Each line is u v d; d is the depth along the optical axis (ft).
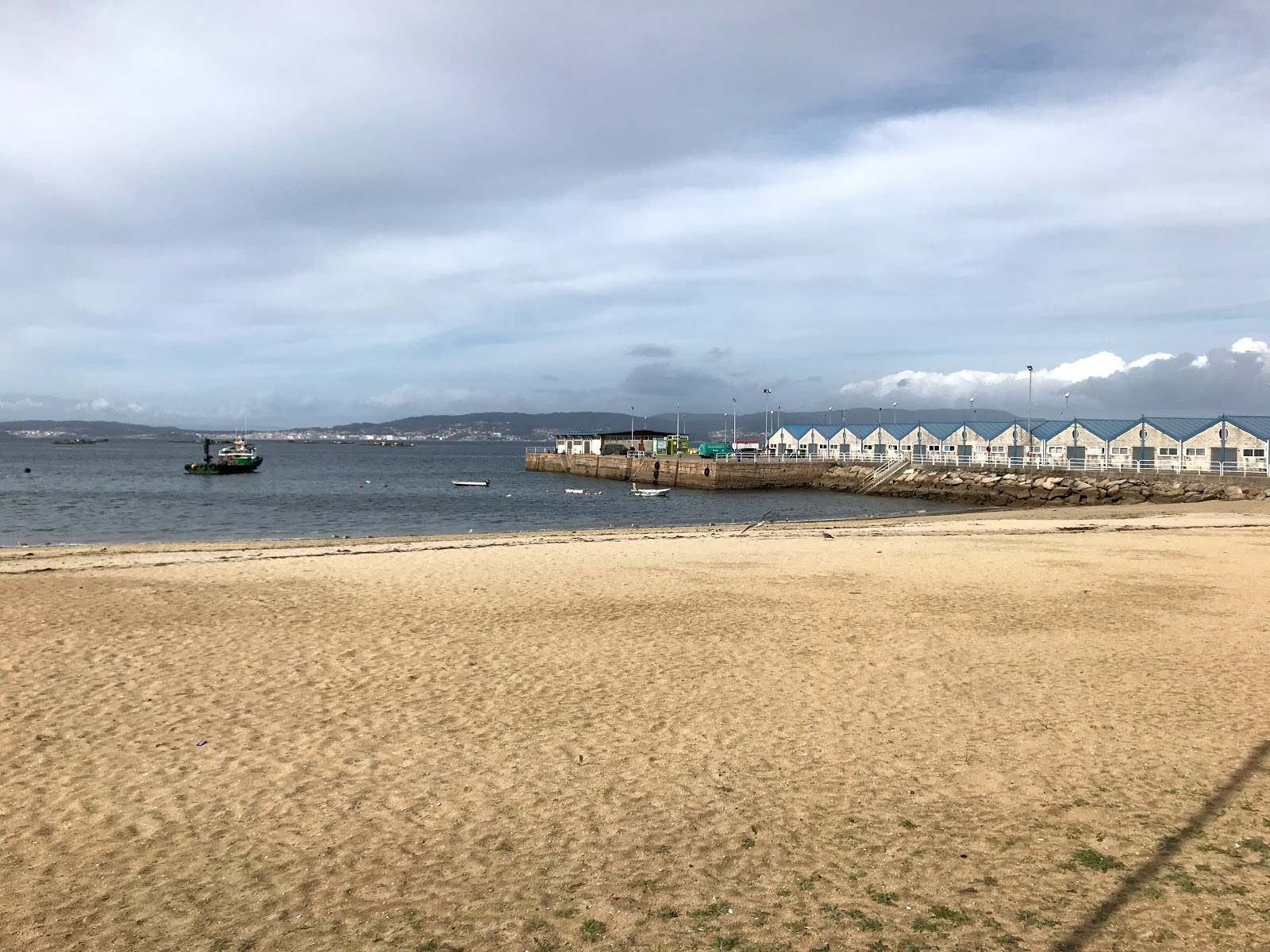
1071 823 25.98
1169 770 30.14
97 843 24.38
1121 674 42.47
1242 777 29.43
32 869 22.86
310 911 20.98
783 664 44.09
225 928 20.15
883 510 204.95
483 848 24.36
